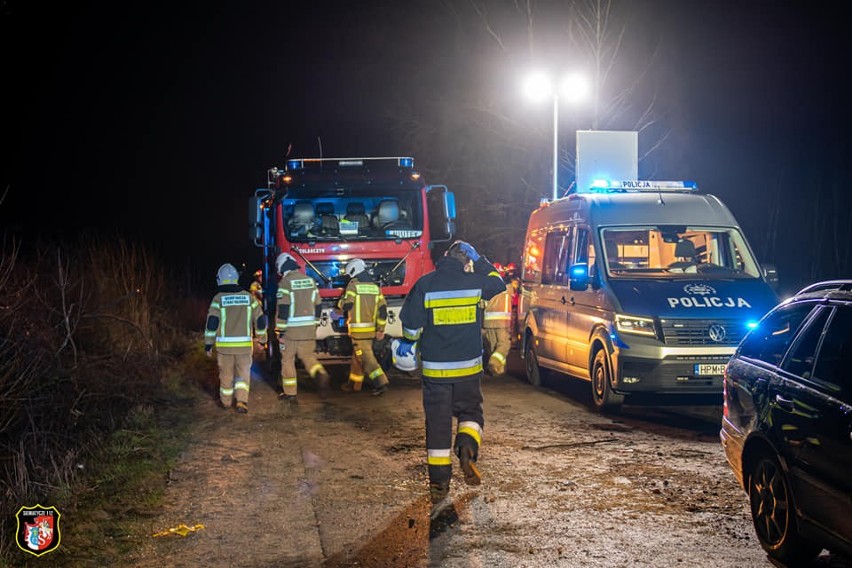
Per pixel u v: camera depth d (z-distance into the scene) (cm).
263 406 1102
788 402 516
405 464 786
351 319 1161
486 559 546
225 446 869
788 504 510
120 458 795
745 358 600
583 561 539
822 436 474
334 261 1259
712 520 616
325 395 1191
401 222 1288
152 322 1412
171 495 697
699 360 958
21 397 765
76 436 809
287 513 648
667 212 1116
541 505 657
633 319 977
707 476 733
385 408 1080
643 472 748
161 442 873
